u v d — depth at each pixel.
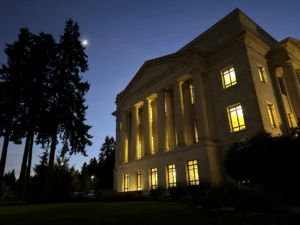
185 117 28.09
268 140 12.77
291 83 23.05
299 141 11.64
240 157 12.75
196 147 22.11
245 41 22.89
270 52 25.30
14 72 32.94
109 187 63.19
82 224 8.12
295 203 10.87
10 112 31.95
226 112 22.94
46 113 30.91
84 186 22.91
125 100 37.47
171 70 28.22
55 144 30.31
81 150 33.69
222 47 24.62
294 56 25.19
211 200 10.81
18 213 11.27
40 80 32.97
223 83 24.22
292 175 10.95
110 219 8.91
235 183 15.81
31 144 32.16
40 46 34.66
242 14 25.75
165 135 27.70
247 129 20.56
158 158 26.94
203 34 28.97
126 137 36.59
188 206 12.55
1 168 30.53
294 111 22.56
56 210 11.77
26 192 21.09
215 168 20.88
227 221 7.64
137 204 15.27
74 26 36.88
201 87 24.22
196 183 21.59
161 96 29.44
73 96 33.78
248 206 9.34
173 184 24.62
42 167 22.05
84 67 36.56
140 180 30.53
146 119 31.41
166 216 9.16
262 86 22.11
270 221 7.19
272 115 22.22
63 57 34.53
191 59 25.91
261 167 11.70
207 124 22.81
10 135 32.56
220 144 22.39
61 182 21.17
